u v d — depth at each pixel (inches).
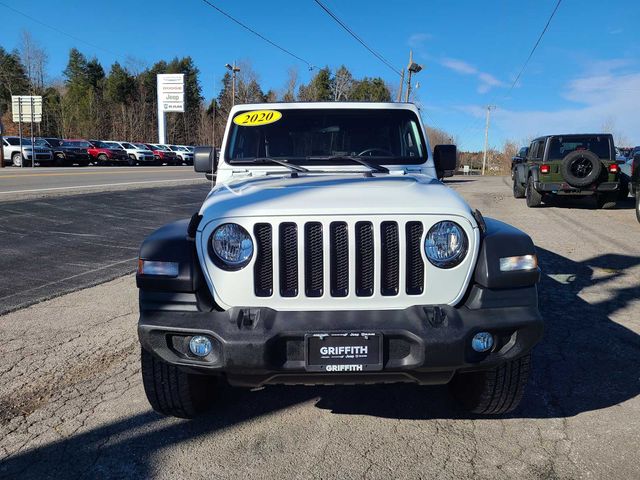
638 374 155.8
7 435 125.2
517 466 111.7
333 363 104.0
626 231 415.2
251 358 102.6
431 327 104.5
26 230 381.1
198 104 3590.1
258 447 120.0
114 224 424.2
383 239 110.2
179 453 117.7
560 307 220.8
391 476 108.9
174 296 110.1
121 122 2770.7
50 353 173.8
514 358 109.3
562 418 131.3
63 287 252.8
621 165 616.4
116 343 182.5
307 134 169.6
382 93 2390.5
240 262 109.8
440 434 125.1
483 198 714.2
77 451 118.6
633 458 113.7
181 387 120.3
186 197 618.5
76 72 3368.6
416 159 165.6
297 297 109.9
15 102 1242.6
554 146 555.2
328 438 123.8
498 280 108.6
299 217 109.5
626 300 230.2
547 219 484.1
